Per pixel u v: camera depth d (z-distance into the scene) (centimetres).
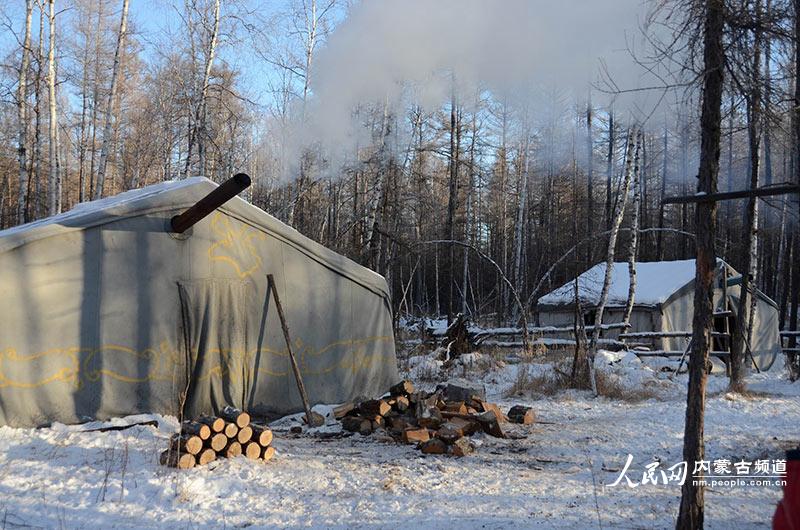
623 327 1802
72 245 883
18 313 833
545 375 1367
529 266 3183
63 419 854
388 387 1185
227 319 998
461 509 598
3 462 696
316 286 1108
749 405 1132
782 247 2697
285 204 2158
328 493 647
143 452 754
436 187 3288
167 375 943
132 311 922
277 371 1050
